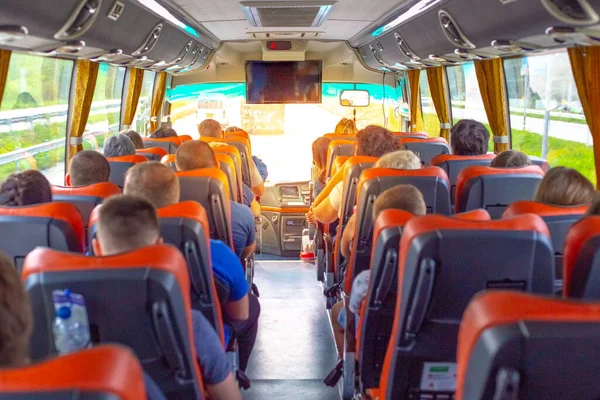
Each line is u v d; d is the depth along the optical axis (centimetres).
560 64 632
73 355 103
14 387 97
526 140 751
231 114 1535
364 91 1519
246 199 685
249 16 868
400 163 401
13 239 272
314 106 1605
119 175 525
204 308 283
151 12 717
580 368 126
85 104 790
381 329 303
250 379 439
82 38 596
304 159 1664
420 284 212
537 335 122
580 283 207
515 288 214
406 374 246
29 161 664
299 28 1078
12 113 608
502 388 127
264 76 1451
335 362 472
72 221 277
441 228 207
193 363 201
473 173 396
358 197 382
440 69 1082
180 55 1108
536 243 205
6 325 105
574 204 281
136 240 203
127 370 103
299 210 1215
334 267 584
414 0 663
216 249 324
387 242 255
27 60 634
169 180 293
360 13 852
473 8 579
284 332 535
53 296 172
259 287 709
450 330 228
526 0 459
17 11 438
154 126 1348
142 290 175
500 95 803
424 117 1316
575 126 606
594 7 387
